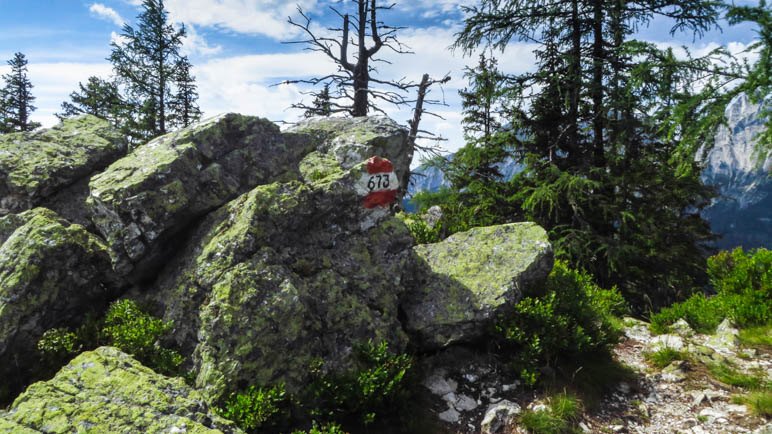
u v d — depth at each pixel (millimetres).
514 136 17719
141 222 6918
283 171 9062
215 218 7402
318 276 6902
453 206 18516
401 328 7246
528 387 6969
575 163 16766
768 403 6426
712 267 12312
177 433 3977
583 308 8336
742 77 6824
